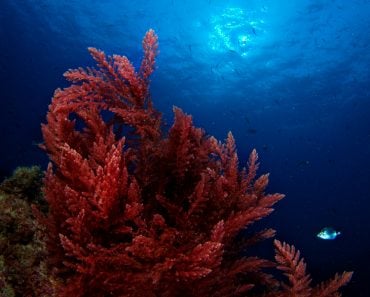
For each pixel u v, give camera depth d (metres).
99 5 22.34
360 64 24.28
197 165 2.76
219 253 1.95
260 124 32.00
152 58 2.72
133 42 25.33
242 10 21.62
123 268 2.04
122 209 2.27
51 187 2.39
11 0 23.31
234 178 2.59
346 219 24.88
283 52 24.25
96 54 2.70
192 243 2.15
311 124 30.55
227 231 2.24
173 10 22.34
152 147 2.63
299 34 22.75
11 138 22.50
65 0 22.31
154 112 2.78
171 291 2.01
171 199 2.66
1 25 25.30
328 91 26.94
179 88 30.30
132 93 2.74
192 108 32.75
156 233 2.26
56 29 25.45
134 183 2.25
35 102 29.17
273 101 29.06
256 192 2.71
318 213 25.56
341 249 18.27
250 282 2.71
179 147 2.56
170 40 24.80
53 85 29.44
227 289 2.18
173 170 2.63
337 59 24.17
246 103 30.17
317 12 21.20
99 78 2.67
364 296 12.89
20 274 2.24
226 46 24.44
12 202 2.71
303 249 19.55
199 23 23.03
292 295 2.21
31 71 28.25
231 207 2.56
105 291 2.05
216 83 28.70
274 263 2.40
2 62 26.98
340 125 29.92
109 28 24.39
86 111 2.67
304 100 28.25
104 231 2.22
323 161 33.09
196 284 2.03
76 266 1.95
